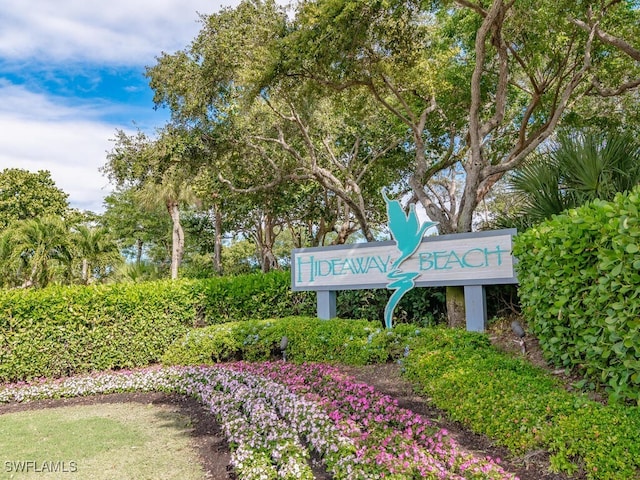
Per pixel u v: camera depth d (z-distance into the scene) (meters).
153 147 13.32
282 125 14.05
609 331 3.61
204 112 12.12
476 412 3.91
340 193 12.88
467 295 6.71
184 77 11.80
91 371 7.59
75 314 7.56
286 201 18.02
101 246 16.59
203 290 8.85
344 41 8.39
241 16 11.05
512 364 4.71
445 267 6.92
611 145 6.10
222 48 11.02
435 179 17.38
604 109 11.54
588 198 5.99
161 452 4.13
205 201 20.16
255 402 4.76
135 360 7.93
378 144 16.30
